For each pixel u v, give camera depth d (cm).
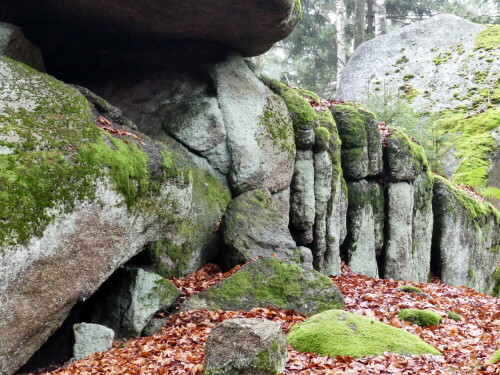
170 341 637
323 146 1117
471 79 2072
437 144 1697
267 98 1076
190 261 888
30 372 616
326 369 540
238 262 875
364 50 2338
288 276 759
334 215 1141
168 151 773
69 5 867
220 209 962
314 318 654
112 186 638
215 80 1037
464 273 1462
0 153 577
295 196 1088
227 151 1007
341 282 1052
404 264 1277
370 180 1262
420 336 694
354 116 1249
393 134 1310
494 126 1856
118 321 686
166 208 725
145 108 1045
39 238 557
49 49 991
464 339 698
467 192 1595
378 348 591
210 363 475
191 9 906
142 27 955
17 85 682
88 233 612
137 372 549
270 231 914
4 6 866
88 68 1066
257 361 464
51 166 594
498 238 1658
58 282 582
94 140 660
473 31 2255
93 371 556
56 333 669
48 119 659
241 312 713
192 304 724
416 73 2169
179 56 1058
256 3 912
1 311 527
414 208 1338
